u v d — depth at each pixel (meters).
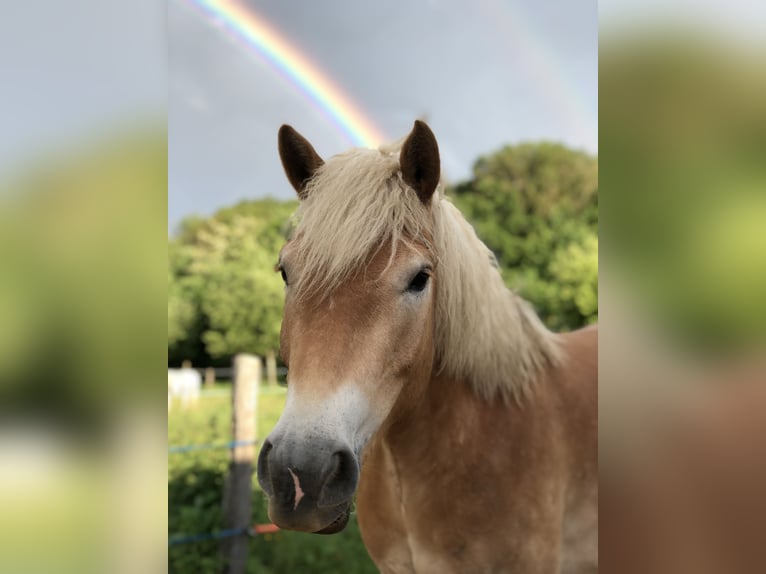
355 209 1.46
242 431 3.82
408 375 1.50
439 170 1.56
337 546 3.99
